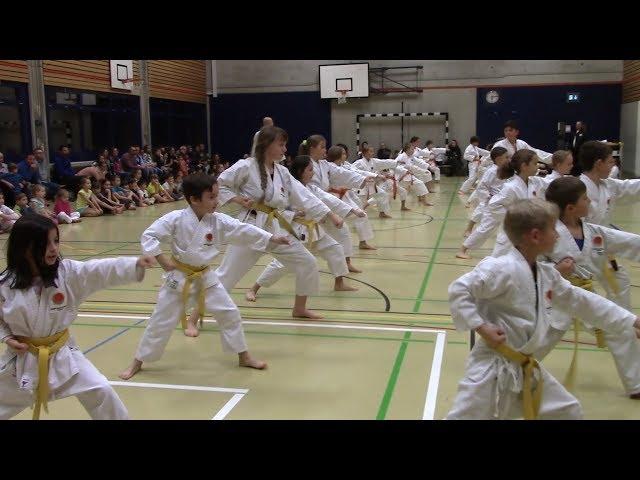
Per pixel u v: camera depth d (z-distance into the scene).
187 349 4.79
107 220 12.88
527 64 22.83
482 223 8.12
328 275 7.35
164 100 21.62
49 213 12.00
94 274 2.89
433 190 18.45
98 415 2.87
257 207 5.22
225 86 25.08
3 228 11.06
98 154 18.25
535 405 2.72
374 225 11.43
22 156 14.90
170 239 4.22
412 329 5.20
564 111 22.80
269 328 5.27
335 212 6.77
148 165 17.12
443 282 6.89
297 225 6.18
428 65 23.53
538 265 2.82
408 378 4.09
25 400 2.90
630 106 20.92
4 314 2.73
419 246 9.18
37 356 2.79
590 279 3.77
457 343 4.81
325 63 24.20
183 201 17.11
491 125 23.42
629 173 20.92
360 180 7.33
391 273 7.38
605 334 3.80
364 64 23.70
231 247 5.20
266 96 24.86
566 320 3.40
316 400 3.73
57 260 2.84
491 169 9.16
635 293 6.29
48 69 15.59
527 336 2.72
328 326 5.31
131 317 5.65
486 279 2.66
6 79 14.20
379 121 24.25
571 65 22.48
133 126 19.73
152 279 7.23
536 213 2.68
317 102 24.55
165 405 3.69
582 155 4.48
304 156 6.52
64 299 2.83
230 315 4.30
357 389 3.91
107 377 4.19
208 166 20.58
